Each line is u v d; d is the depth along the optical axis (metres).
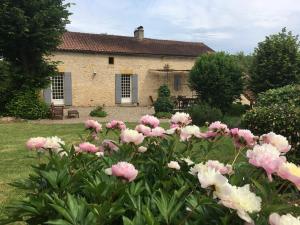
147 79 28.75
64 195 2.00
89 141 2.95
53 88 25.56
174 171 2.30
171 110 21.77
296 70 22.77
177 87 29.95
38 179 2.23
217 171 1.82
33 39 17.92
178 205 1.78
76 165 2.40
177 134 2.76
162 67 29.23
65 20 18.91
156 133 2.67
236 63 23.03
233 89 22.47
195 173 2.04
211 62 22.20
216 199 1.67
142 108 26.25
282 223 1.41
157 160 2.49
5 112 18.44
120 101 27.64
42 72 19.30
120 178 1.86
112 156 2.48
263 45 23.53
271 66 22.80
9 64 18.00
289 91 14.45
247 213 1.50
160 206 1.76
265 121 7.57
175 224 1.72
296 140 6.97
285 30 23.86
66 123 16.58
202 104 18.86
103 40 28.59
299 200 1.87
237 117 19.16
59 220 1.65
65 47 25.20
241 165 2.14
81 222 1.68
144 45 30.00
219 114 16.50
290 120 7.18
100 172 2.14
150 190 2.08
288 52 22.95
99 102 26.92
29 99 18.47
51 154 2.42
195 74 22.53
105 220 1.70
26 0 17.75
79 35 28.17
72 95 25.92
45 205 1.86
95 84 26.67
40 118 18.69
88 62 26.31
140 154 2.60
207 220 1.67
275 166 1.65
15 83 18.69
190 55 30.17
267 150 1.85
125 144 2.51
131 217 1.85
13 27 17.30
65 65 25.47
